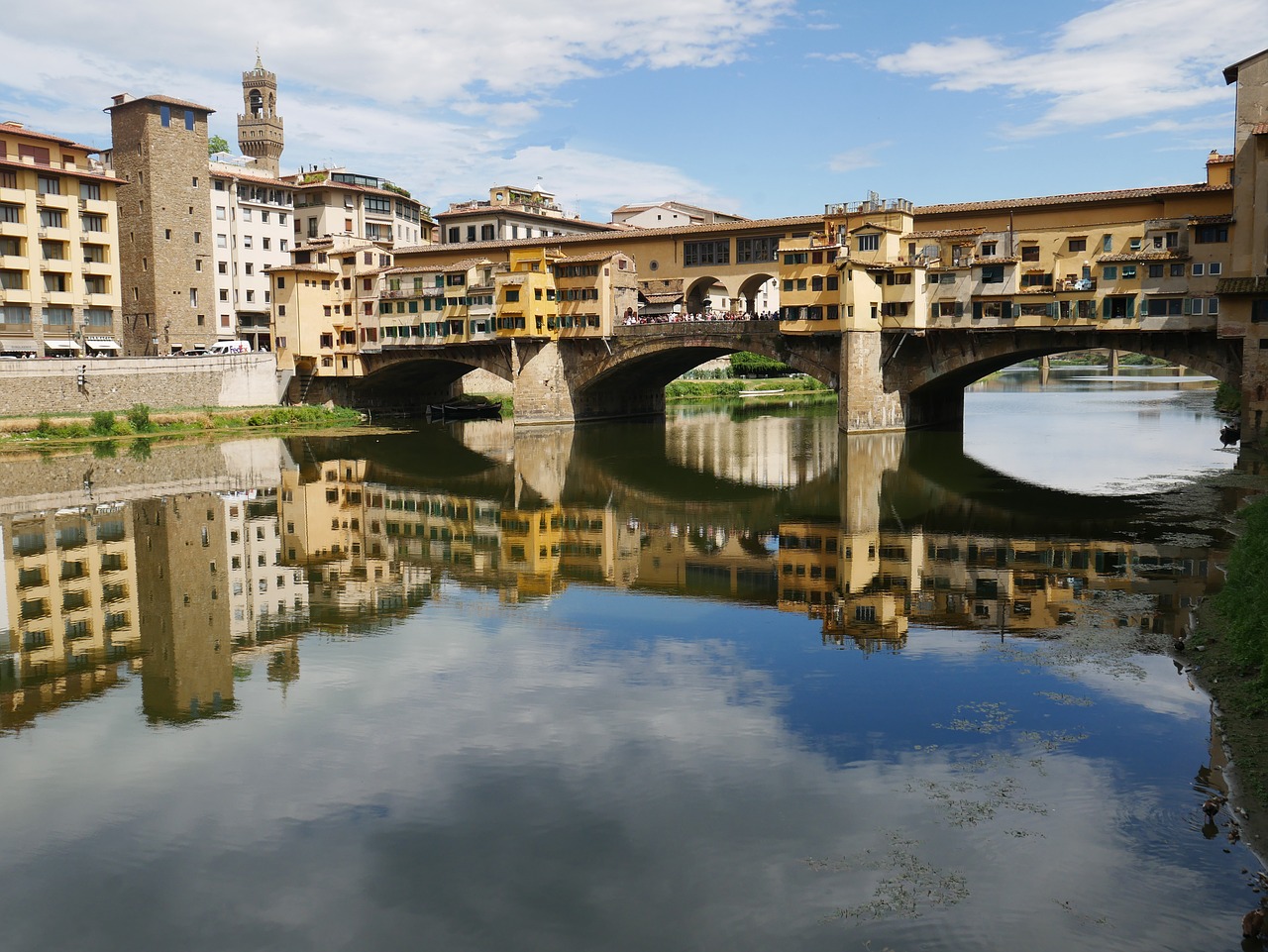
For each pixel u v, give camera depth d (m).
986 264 80.94
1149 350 76.25
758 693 26.14
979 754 21.88
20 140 95.50
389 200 142.25
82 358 90.50
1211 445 78.38
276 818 20.05
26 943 16.20
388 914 16.72
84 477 67.44
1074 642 29.39
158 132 111.00
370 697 26.61
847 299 84.62
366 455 82.19
